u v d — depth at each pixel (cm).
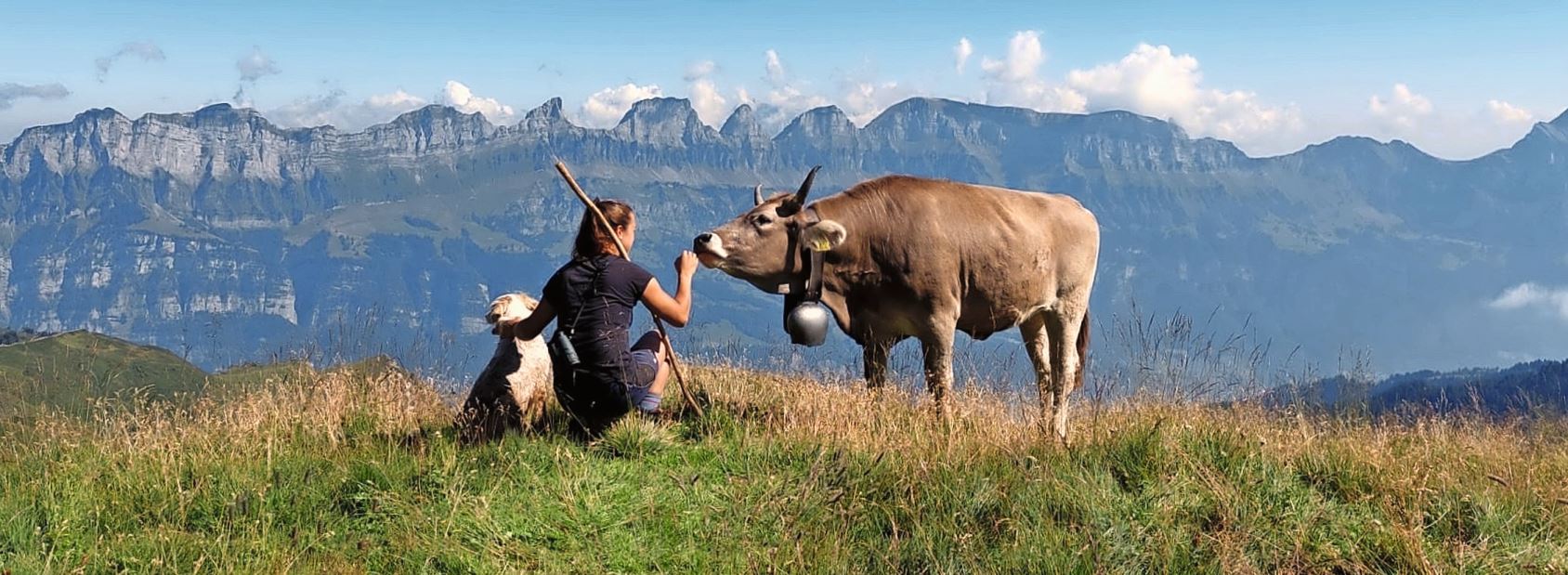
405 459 649
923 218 881
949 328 886
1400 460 706
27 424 763
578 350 679
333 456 680
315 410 784
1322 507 612
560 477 606
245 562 514
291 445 715
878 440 691
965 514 580
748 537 566
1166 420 720
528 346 755
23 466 684
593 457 650
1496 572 550
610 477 623
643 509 591
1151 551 557
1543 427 904
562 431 704
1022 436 714
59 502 578
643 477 630
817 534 561
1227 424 752
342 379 838
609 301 679
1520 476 692
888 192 894
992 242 905
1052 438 707
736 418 738
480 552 537
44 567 502
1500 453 793
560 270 688
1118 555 549
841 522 577
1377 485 648
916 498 599
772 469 643
